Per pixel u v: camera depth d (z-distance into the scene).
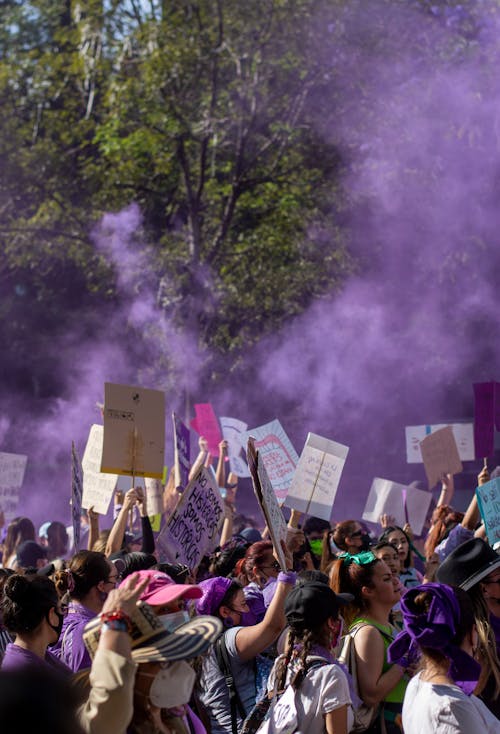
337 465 12.71
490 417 13.53
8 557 13.97
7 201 39.38
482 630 7.40
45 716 2.73
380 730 7.73
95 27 36.72
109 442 10.26
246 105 37.41
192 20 36.91
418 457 17.83
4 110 39.56
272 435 15.07
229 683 8.24
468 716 5.89
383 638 7.97
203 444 15.03
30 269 43.34
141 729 5.55
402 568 11.37
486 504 10.94
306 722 6.79
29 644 6.78
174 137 37.69
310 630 7.03
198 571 11.53
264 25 36.06
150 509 13.01
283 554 8.37
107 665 4.85
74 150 40.12
